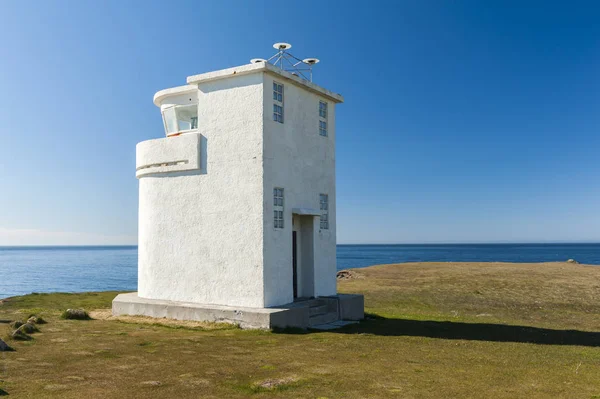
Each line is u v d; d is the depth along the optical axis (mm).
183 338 13055
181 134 18609
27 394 7656
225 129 16672
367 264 110125
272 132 16328
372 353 11812
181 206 17547
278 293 16203
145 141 18625
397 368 10164
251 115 16125
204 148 17109
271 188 16141
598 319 21312
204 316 15531
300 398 7859
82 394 7762
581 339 15219
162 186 18094
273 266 16062
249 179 16031
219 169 16719
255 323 14625
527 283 34062
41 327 14633
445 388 8617
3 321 15625
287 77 16812
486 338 14805
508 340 14523
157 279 17953
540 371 10242
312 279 18156
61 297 23219
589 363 11352
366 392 8258
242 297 15922
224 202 16516
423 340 14008
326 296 18438
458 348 12875
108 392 7914
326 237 18984
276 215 16469
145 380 8711
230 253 16281
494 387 8789
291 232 17031
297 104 17766
